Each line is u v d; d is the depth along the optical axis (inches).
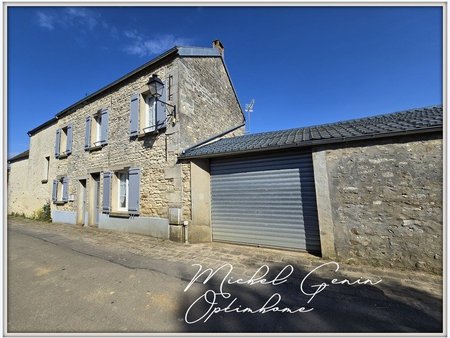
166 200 254.7
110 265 166.6
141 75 303.9
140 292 122.6
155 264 167.3
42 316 100.9
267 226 209.8
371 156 156.3
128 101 316.8
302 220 193.5
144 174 281.3
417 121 153.9
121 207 321.7
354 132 166.2
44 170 490.0
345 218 161.2
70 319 98.3
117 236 268.5
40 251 208.5
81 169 382.9
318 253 183.9
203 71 318.0
